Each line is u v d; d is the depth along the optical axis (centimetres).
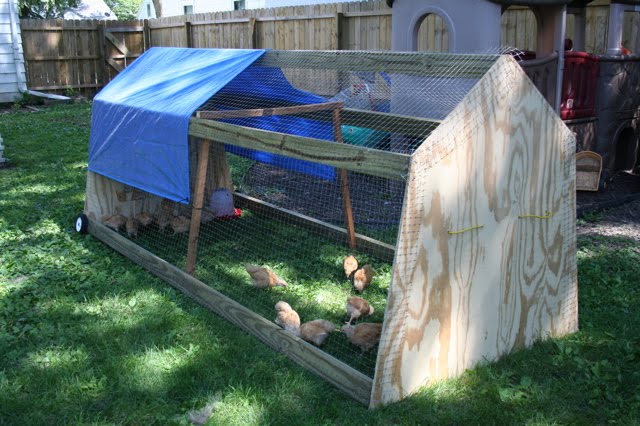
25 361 384
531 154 362
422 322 337
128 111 548
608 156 761
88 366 378
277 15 1395
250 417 327
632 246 562
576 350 386
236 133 428
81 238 614
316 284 500
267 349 396
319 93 691
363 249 566
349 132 587
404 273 323
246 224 646
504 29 965
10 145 1058
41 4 2280
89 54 1780
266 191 759
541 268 386
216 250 575
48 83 1725
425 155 316
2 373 367
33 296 476
